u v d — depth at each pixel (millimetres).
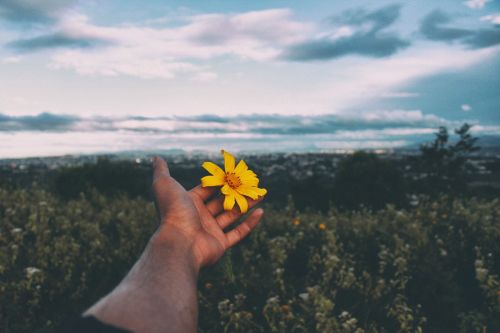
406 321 3967
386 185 11266
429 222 7195
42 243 5414
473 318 4102
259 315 4203
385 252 5422
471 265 5336
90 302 4285
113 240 6438
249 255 5645
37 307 4043
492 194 10891
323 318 3699
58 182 11812
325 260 5262
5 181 9234
